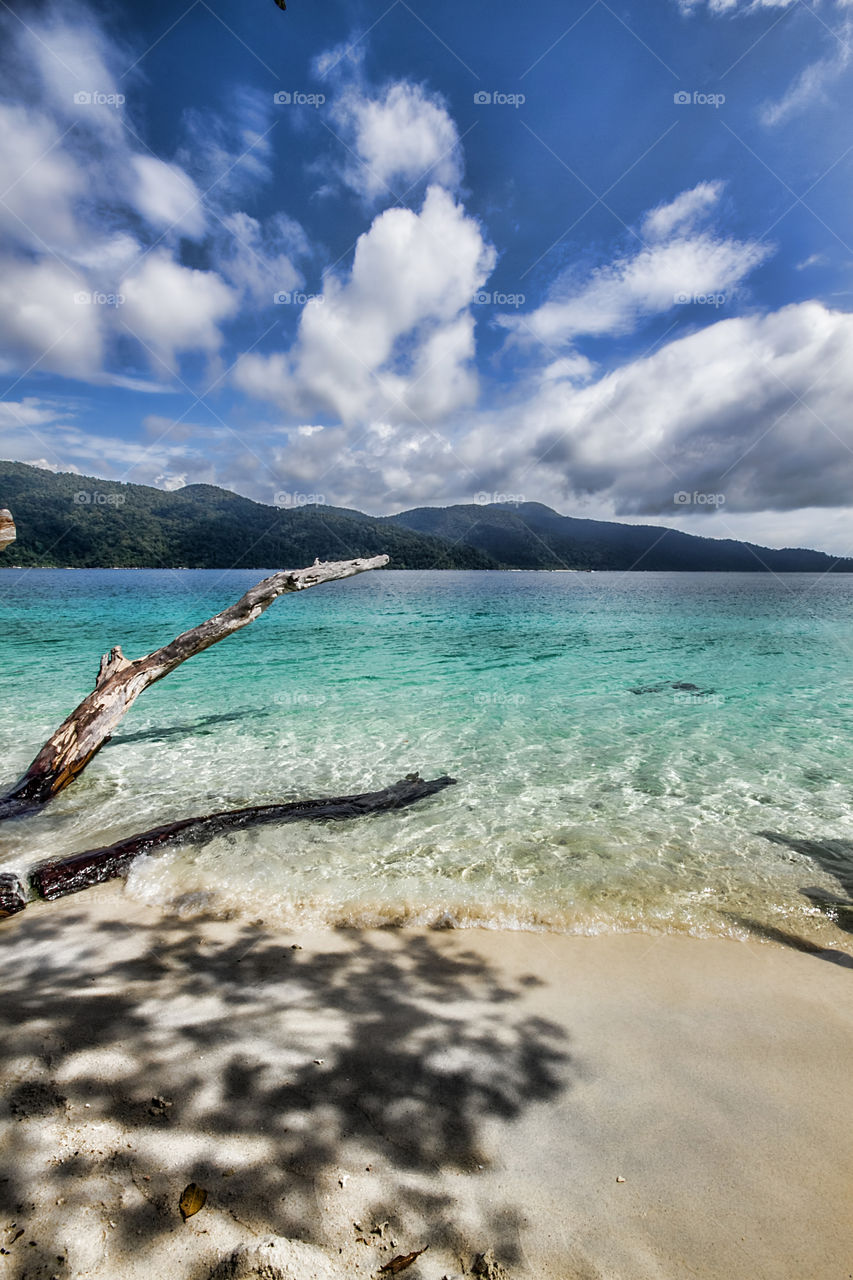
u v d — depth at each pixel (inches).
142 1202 92.8
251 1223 90.7
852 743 450.6
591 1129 116.7
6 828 295.3
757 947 196.4
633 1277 86.5
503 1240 91.7
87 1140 104.3
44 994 159.3
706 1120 120.1
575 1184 103.2
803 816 313.6
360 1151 107.6
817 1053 142.9
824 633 1255.5
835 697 614.9
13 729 474.3
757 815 314.8
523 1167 106.6
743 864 258.7
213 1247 86.0
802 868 255.3
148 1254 84.2
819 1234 94.6
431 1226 93.4
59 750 342.0
